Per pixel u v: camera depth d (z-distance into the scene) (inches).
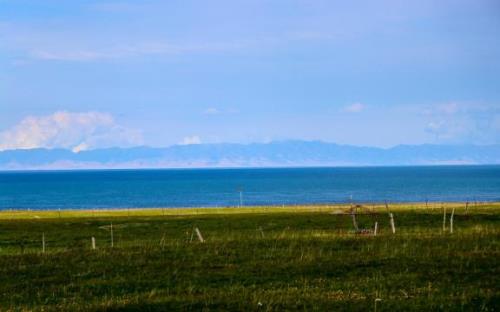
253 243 2015.3
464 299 1214.9
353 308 1176.2
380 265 1578.5
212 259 1727.4
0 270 1649.9
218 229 2891.2
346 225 2950.3
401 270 1513.3
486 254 1673.2
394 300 1223.5
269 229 2824.8
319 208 4436.5
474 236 2047.2
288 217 3496.6
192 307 1218.0
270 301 1234.0
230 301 1251.2
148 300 1280.8
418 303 1196.5
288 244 1967.3
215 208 4729.3
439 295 1254.9
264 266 1608.0
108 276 1550.2
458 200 6953.7
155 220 3499.0
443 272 1469.0
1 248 2294.5
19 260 1802.4
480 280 1381.6
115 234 2773.1
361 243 1945.1
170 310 1204.5
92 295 1368.1
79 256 1850.4
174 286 1424.7
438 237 2030.0
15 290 1432.1
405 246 1836.9
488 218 3157.0
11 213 4345.5
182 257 1776.6
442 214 3408.0
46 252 1991.9
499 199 7071.9
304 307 1186.6
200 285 1424.7
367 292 1299.2
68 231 2947.8
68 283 1493.6
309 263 1625.2
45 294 1384.1
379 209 3944.4
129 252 1902.1
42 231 2957.7
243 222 3233.3
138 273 1573.6
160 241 2352.4
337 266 1579.7
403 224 2925.7
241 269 1579.7
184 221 3378.4
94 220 3575.3
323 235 2234.3
